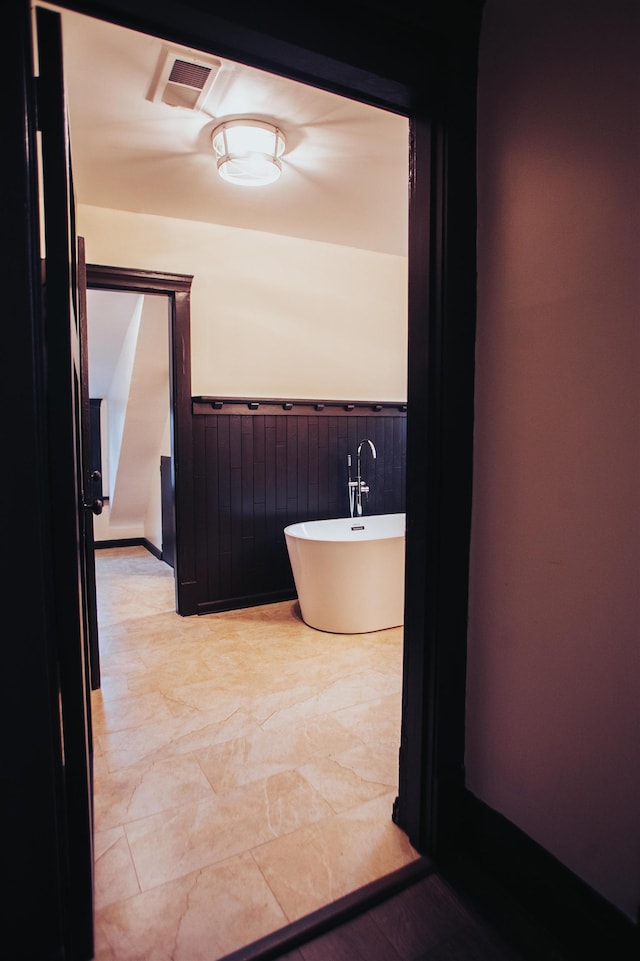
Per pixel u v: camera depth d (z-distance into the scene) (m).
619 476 1.12
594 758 1.19
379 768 1.93
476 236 1.44
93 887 1.30
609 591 1.15
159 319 3.96
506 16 1.32
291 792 1.80
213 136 2.25
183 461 3.46
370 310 4.19
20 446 0.96
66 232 1.06
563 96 1.20
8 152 0.92
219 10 1.06
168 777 1.88
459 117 1.38
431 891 1.40
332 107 2.06
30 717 1.01
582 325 1.18
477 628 1.50
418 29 1.29
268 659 2.86
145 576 4.52
